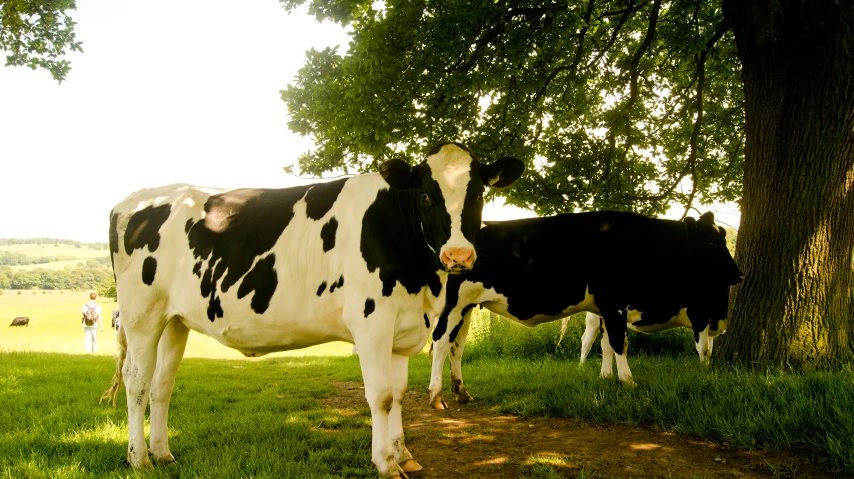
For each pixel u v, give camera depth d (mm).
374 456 4188
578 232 7375
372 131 9094
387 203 4344
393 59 8859
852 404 4695
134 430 4562
